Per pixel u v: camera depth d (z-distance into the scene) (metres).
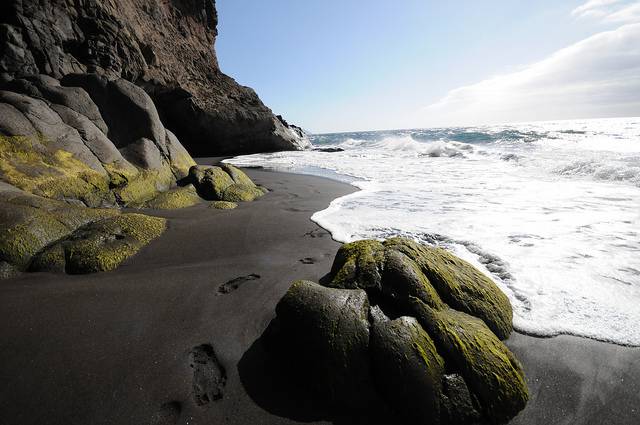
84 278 4.00
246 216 6.68
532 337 2.99
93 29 15.32
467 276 3.26
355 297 2.76
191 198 7.69
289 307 2.70
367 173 12.85
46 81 7.98
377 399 2.30
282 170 14.79
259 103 27.80
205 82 26.62
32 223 4.50
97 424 2.15
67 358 2.69
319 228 6.01
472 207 7.08
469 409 2.19
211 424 2.18
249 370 2.60
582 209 6.61
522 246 4.88
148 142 8.70
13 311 3.27
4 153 5.67
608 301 3.47
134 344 2.87
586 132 25.00
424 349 2.37
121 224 5.16
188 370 2.60
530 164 12.55
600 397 2.38
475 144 23.00
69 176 6.26
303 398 2.35
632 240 5.00
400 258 3.14
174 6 27.73
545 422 2.20
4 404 2.27
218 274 4.14
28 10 12.34
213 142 24.31
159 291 3.72
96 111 8.23
